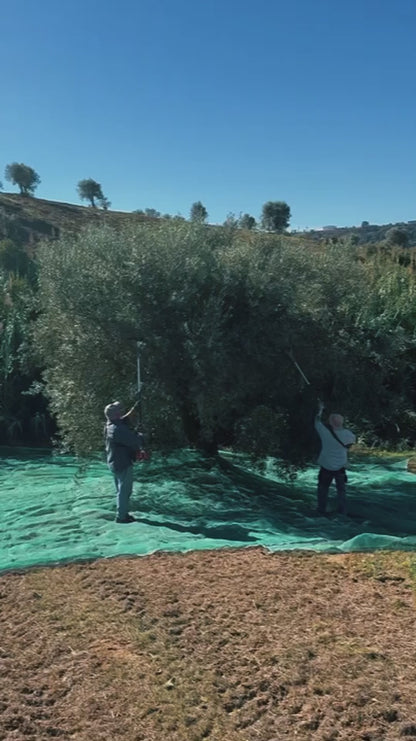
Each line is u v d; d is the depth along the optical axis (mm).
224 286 9008
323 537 7566
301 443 9898
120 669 4383
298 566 6297
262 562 6430
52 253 9805
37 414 13539
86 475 10508
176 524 7977
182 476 10000
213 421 8977
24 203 57406
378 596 5539
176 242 8969
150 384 8672
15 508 8570
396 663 4398
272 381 9500
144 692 4121
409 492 10188
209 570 6199
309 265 10156
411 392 13523
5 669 4406
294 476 9898
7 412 13539
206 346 8391
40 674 4355
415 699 3982
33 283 15047
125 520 7938
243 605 5363
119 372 9047
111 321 8625
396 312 13836
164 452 9305
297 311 9430
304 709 3918
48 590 5730
